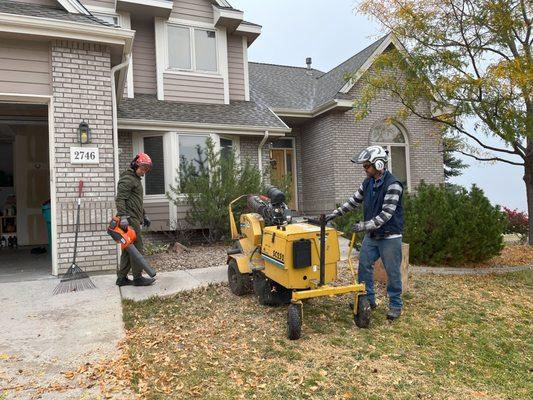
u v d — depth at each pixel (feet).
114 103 23.98
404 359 12.59
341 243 31.27
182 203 31.48
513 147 28.25
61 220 21.61
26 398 10.07
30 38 21.44
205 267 23.65
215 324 15.08
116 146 24.00
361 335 14.28
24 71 21.53
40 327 14.56
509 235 44.68
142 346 13.17
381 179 15.21
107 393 10.28
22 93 21.44
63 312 16.02
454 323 15.80
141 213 19.97
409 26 25.63
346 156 44.83
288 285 13.83
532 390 11.10
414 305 17.58
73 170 22.03
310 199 48.91
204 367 11.78
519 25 24.76
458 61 24.32
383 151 15.24
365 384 10.97
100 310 16.26
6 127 33.81
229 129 35.50
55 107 21.86
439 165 48.62
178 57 38.06
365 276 16.15
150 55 37.65
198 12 38.81
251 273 17.35
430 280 21.16
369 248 15.97
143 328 14.66
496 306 18.10
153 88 37.63
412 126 47.50
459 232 23.26
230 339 13.79
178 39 38.14
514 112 23.26
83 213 21.98
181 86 37.76
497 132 24.39
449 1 25.32
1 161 37.06
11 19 20.20
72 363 12.00
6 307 16.55
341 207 16.56
